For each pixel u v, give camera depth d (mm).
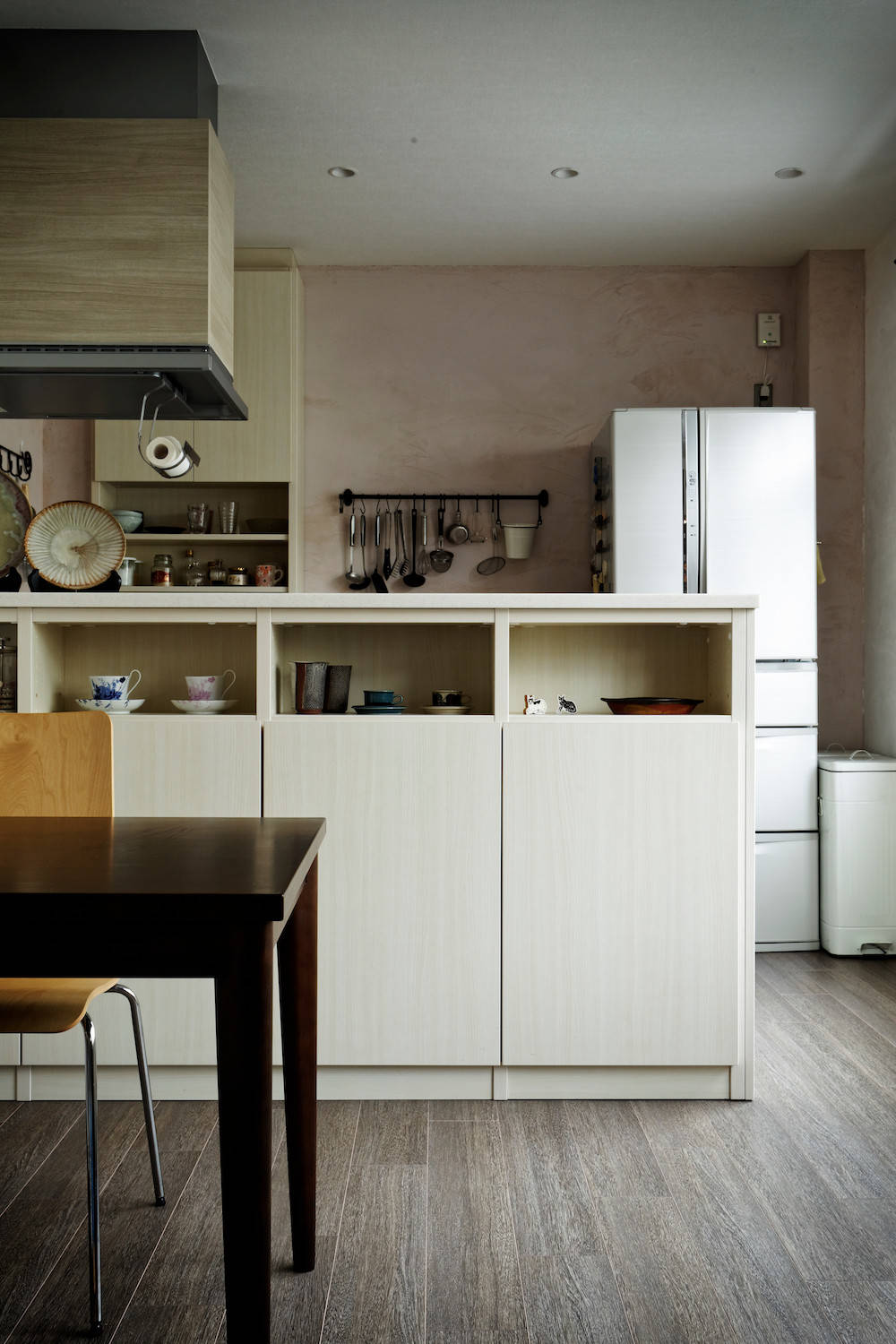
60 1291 1635
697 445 3904
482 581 4621
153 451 3230
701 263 4586
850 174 3805
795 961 3691
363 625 2793
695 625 2824
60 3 2816
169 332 2836
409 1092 2426
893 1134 2223
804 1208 1906
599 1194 1955
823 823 3832
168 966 1091
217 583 4457
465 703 2713
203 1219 1858
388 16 2883
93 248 2842
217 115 3316
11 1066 2412
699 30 2959
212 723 2408
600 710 2838
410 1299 1616
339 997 2396
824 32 2977
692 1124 2281
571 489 4613
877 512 4238
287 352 4387
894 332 4102
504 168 3768
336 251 4480
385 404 4617
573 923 2391
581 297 4621
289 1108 1668
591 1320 1565
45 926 1082
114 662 2742
